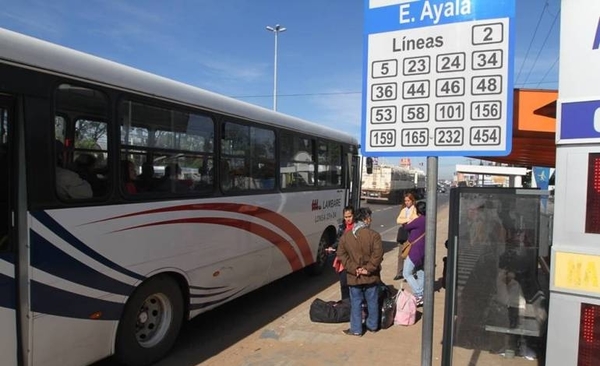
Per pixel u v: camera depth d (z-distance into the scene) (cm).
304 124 791
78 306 383
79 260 383
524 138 403
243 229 610
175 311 493
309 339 554
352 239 564
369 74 277
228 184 578
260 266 660
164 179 473
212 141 549
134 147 438
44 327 358
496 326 421
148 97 454
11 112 344
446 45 257
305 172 802
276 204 698
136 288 440
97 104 403
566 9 244
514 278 419
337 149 943
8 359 336
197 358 508
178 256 489
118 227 418
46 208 359
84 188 389
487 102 249
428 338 262
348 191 1000
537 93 333
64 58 376
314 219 839
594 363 241
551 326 252
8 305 336
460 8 254
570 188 243
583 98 239
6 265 335
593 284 240
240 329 604
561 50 245
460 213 421
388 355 500
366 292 579
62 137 372
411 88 266
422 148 264
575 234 243
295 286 841
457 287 423
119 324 429
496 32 247
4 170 341
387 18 272
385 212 2939
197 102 521
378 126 275
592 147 238
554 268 249
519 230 414
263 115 661
